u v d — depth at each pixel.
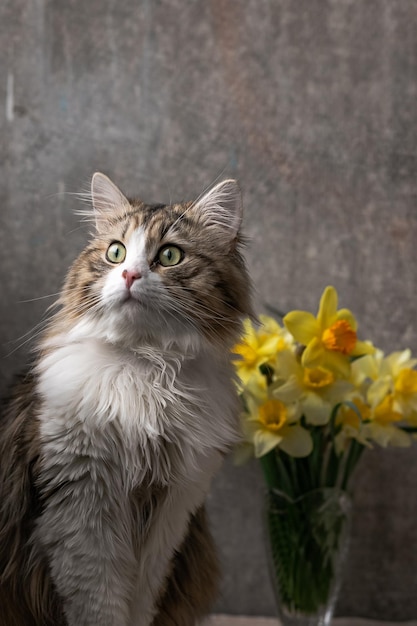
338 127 1.30
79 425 0.95
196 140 1.30
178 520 1.00
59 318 1.03
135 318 0.96
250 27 1.30
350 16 1.30
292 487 1.16
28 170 1.29
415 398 1.16
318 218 1.30
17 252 1.28
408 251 1.30
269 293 1.30
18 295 1.28
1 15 1.29
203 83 1.30
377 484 1.30
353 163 1.30
